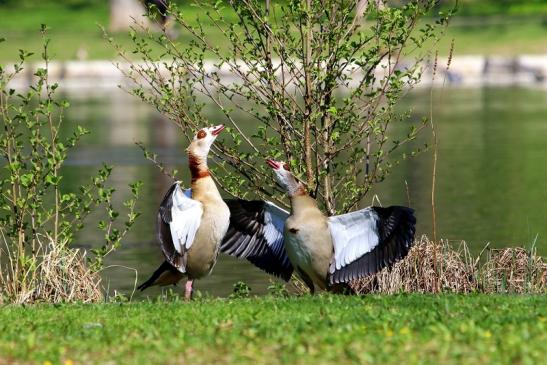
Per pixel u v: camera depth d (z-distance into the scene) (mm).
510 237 20938
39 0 76688
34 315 11875
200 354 9672
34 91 15625
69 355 9805
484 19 69875
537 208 24094
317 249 13266
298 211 13312
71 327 10953
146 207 25188
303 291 16500
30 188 15141
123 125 41750
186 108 16891
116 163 31984
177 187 13047
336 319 10789
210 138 13508
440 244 16641
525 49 62750
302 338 10031
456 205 24781
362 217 13281
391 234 13422
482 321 10641
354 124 16625
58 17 72250
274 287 15930
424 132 38156
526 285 15859
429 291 15836
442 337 9914
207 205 13328
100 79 58312
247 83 16344
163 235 13133
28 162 23328
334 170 16906
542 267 16375
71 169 30984
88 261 17656
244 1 15945
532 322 10555
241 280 18203
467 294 13508
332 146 16156
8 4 75938
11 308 12688
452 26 67562
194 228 13242
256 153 16469
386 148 34094
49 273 15117
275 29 15922
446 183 27906
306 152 15812
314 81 16141
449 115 43375
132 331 10695
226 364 9367
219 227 13352
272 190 18000
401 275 16000
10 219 15312
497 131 38344
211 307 11969
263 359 9461
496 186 27266
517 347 9555
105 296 16812
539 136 36750
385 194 26312
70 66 58375
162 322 10984
